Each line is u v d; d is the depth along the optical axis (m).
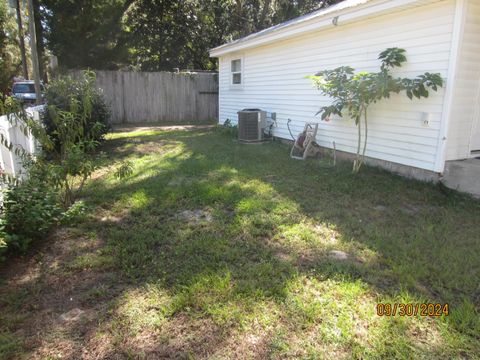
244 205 4.00
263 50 8.81
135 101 13.05
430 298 2.32
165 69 19.80
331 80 5.35
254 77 9.40
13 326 2.06
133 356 1.84
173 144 8.13
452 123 4.66
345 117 6.35
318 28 6.40
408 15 4.96
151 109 13.41
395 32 5.19
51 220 3.33
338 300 2.28
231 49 9.89
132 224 3.54
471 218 3.77
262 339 1.94
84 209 3.69
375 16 5.44
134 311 2.18
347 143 6.38
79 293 2.40
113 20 15.27
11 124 3.66
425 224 3.59
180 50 19.55
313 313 2.13
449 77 4.49
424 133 4.90
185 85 13.86
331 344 1.90
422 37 4.80
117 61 16.94
